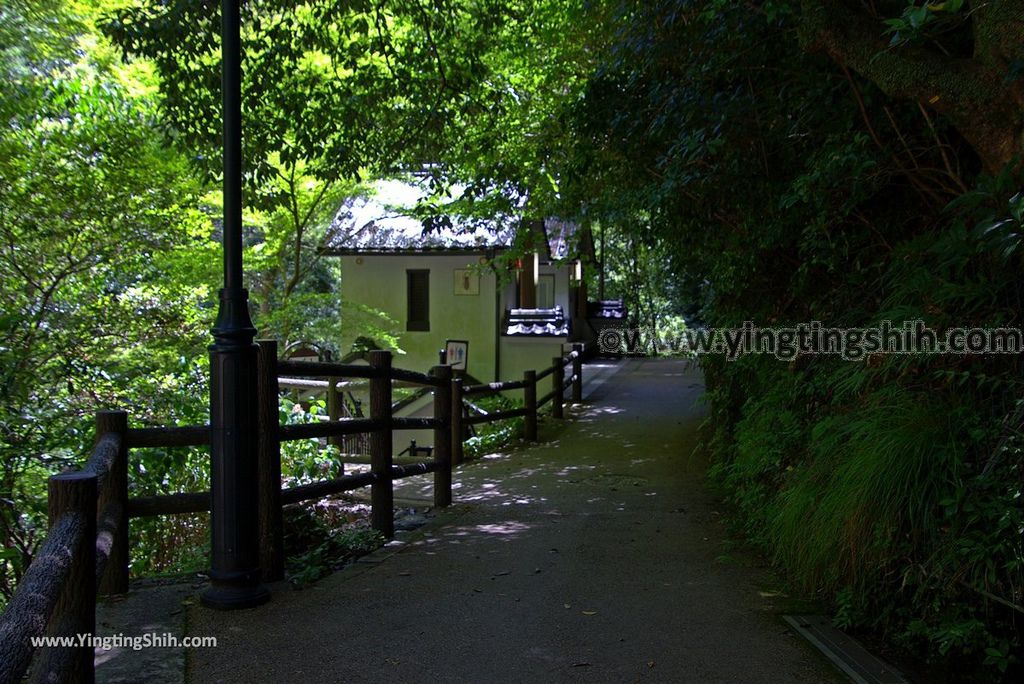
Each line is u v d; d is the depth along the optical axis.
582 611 4.24
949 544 3.55
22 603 1.89
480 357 16.66
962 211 4.37
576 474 8.34
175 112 8.20
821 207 5.18
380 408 5.80
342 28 8.69
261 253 16.16
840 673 3.50
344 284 17.11
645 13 6.36
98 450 3.53
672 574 4.89
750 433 5.85
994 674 3.47
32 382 6.14
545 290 22.84
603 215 8.97
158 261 9.64
